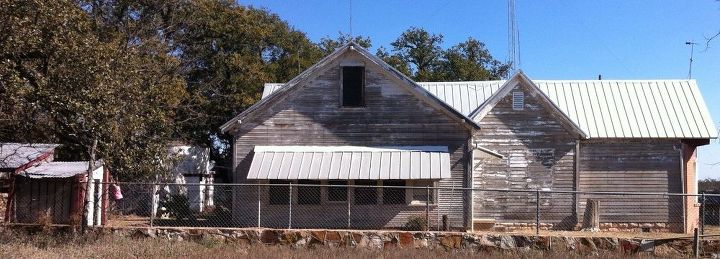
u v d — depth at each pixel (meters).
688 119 27.66
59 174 22.52
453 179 24.98
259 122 25.64
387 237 20.69
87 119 18.72
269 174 23.83
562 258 18.09
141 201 29.50
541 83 29.95
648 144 27.28
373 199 24.83
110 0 36.06
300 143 25.47
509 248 20.33
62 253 16.81
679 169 27.17
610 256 18.58
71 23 18.64
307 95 25.62
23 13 17.19
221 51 42.00
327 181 24.95
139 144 22.41
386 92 25.42
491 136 26.95
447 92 30.19
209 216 28.20
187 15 39.50
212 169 42.69
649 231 26.62
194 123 40.06
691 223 27.22
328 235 20.83
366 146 25.30
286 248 19.47
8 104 17.59
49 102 17.73
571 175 26.75
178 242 19.98
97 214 22.45
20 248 17.11
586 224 26.36
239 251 18.39
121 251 17.47
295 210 24.78
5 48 16.84
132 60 20.72
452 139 25.19
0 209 22.41
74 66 18.14
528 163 26.88
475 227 25.23
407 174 23.50
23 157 22.66
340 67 25.56
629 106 28.45
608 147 27.34
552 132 26.86
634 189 27.09
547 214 26.77
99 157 21.34
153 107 21.86
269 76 42.84
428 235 20.62
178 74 38.38
